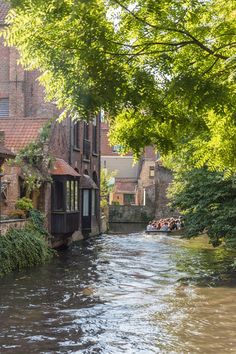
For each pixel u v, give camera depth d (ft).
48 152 74.38
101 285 49.65
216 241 65.77
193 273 57.36
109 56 17.40
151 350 29.25
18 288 47.14
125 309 39.50
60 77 17.04
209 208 63.93
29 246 60.49
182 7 17.40
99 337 31.81
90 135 107.24
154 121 20.63
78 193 85.66
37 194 73.51
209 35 18.71
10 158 63.21
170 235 113.09
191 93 17.92
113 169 208.44
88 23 16.44
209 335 32.40
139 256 73.41
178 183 76.69
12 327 33.81
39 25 16.85
